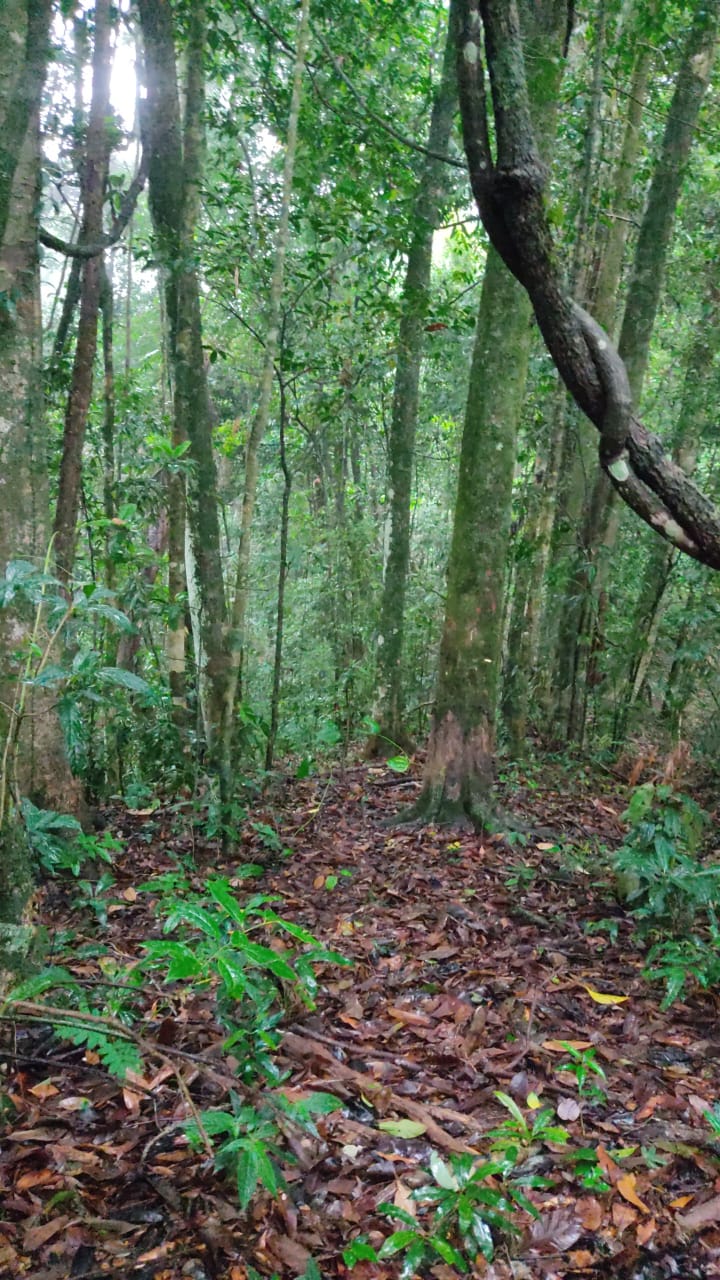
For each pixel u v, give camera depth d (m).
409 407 8.41
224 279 6.38
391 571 8.59
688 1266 2.15
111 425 6.47
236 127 6.44
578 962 3.92
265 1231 2.12
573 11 3.86
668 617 7.62
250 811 5.97
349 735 8.14
